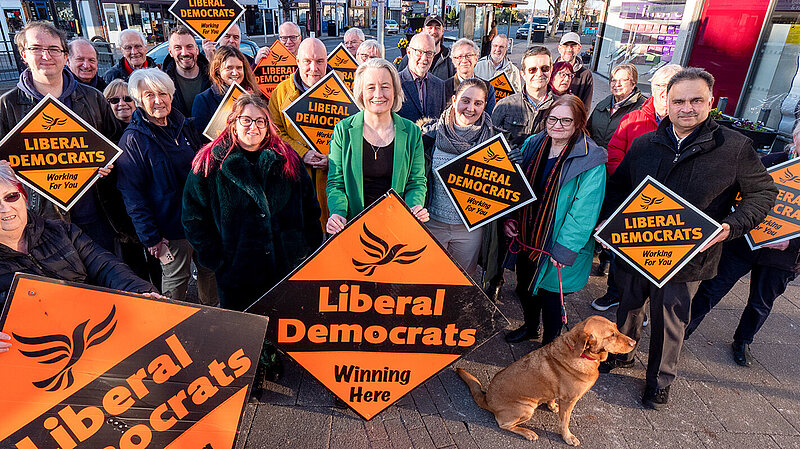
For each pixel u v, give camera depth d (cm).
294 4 3703
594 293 443
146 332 198
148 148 303
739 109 873
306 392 308
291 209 280
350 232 236
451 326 257
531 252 319
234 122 254
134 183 305
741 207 262
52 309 185
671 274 271
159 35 2427
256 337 212
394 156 304
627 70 450
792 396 320
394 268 243
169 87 300
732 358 356
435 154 333
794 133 309
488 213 313
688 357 355
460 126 321
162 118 310
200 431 210
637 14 1422
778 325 395
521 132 448
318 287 242
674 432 287
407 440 274
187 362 204
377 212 235
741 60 858
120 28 2216
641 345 367
